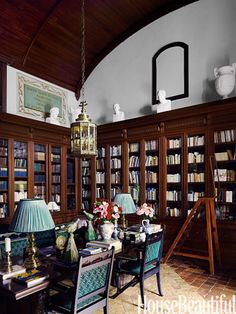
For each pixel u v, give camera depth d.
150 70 5.97
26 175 5.39
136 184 5.61
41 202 2.26
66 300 2.18
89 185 6.52
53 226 2.28
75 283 1.99
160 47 5.82
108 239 3.14
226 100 4.28
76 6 5.32
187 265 4.38
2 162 5.01
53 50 6.03
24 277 2.04
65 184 6.19
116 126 5.78
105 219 3.18
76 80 7.12
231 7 4.92
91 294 2.14
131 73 6.29
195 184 4.91
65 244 2.51
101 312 2.77
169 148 5.17
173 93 5.56
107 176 6.03
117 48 6.54
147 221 3.79
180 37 5.52
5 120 4.94
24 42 5.53
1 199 4.97
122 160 5.79
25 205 2.19
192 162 4.87
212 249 4.21
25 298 2.11
